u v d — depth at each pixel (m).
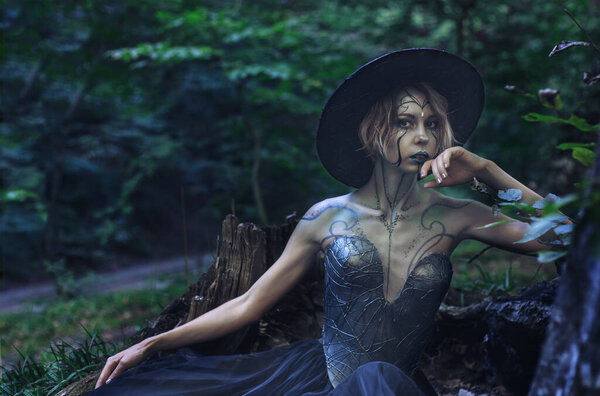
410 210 2.26
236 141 11.18
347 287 2.19
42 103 12.07
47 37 10.15
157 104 10.78
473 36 7.90
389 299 2.19
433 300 2.18
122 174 14.85
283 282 2.38
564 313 1.21
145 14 9.52
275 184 12.71
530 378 2.68
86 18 9.51
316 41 8.30
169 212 15.43
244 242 2.80
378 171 2.29
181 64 10.64
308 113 8.88
